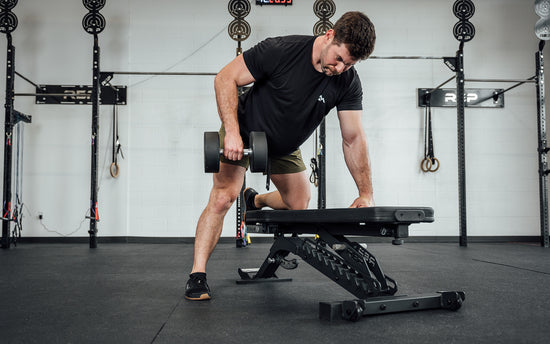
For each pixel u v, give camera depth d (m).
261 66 1.59
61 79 4.98
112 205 4.89
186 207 4.95
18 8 5.01
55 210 4.86
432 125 5.16
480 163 5.16
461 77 4.48
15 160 4.86
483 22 5.29
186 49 5.08
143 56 5.05
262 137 1.47
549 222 5.16
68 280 2.12
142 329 1.18
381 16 5.22
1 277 2.22
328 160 5.06
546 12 3.78
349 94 1.69
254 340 1.06
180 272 2.42
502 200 5.14
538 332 1.13
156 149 4.97
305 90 1.59
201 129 5.02
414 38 5.22
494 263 2.85
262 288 1.86
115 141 4.92
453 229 5.08
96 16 4.35
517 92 5.24
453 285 1.96
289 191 2.06
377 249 3.99
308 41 1.55
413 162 5.11
